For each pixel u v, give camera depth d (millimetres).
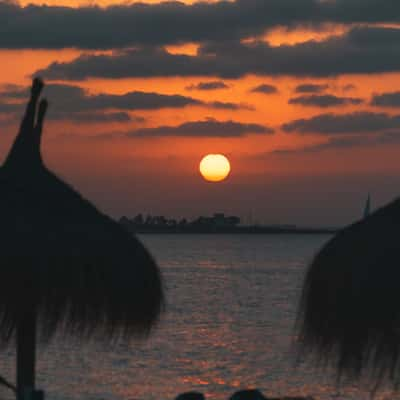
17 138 24859
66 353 90750
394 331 18547
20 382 23484
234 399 22812
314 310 19516
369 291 18688
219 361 96750
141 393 75375
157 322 24234
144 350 99062
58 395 71250
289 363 94125
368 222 19688
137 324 23766
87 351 92812
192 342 114438
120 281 23281
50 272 22453
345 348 18969
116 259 23344
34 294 22484
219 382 83562
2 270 22234
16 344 23562
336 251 19547
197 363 94438
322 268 19562
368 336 18750
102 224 23781
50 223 22984
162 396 74812
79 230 23172
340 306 19031
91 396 71875
